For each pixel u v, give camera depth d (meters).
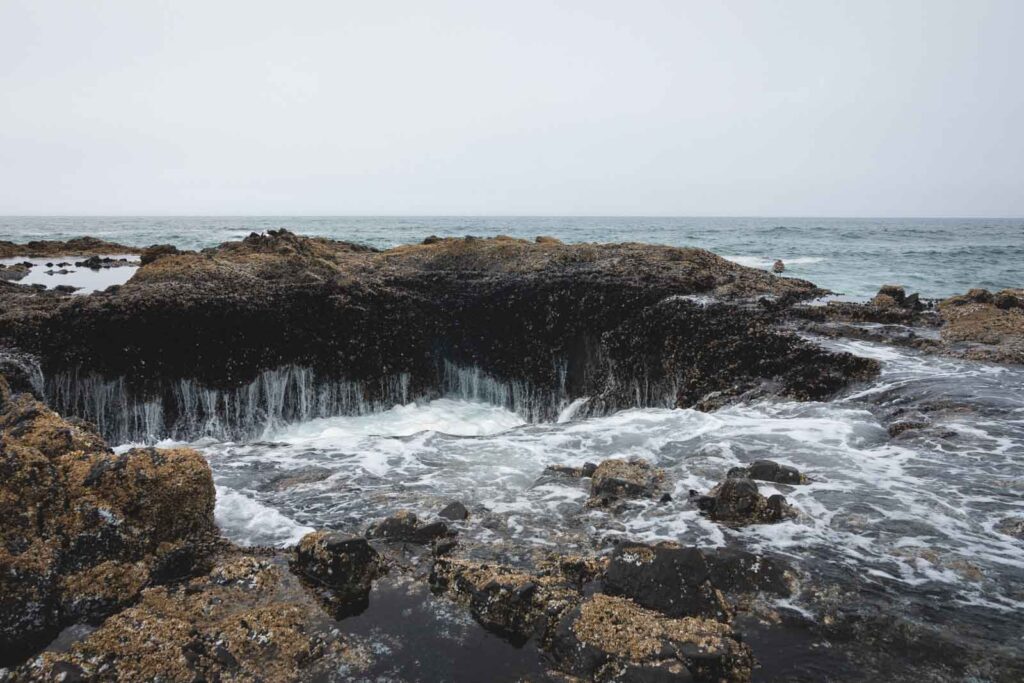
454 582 4.48
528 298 14.23
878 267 29.92
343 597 4.41
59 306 11.65
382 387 13.21
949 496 5.78
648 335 12.86
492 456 7.79
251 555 5.01
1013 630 3.86
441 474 7.07
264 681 3.59
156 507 4.89
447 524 5.47
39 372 10.80
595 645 3.68
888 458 6.88
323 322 12.99
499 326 14.23
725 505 5.46
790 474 6.21
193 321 12.02
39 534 4.48
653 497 5.93
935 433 7.48
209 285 13.11
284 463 7.59
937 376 9.38
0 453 4.70
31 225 95.50
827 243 49.88
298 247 17.36
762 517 5.34
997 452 6.83
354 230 77.94
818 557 4.73
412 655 3.83
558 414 13.65
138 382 11.47
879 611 4.07
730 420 8.90
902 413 8.48
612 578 4.29
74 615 4.34
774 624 3.96
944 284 24.38
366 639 3.98
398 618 4.20
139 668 3.65
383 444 8.45
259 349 12.27
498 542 5.15
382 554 4.96
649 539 5.11
